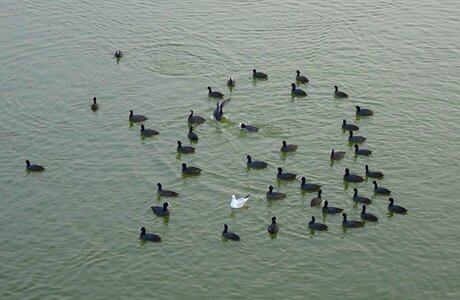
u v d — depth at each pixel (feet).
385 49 277.03
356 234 185.88
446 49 277.23
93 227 189.67
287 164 212.23
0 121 235.20
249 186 203.21
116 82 256.93
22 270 176.14
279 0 317.22
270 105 241.14
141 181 206.49
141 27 293.23
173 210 194.59
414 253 180.24
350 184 203.62
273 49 276.82
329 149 219.00
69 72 263.08
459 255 179.52
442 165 212.43
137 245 183.42
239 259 178.50
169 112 238.68
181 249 181.98
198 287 170.71
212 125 230.68
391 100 244.22
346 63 267.18
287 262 177.47
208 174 208.54
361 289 169.68
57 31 290.76
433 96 246.68
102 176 209.05
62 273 175.32
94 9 308.81
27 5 312.71
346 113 236.84
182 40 283.38
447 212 193.77
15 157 217.77
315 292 168.76
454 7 311.68
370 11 307.37
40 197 200.95
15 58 271.90
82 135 228.02
